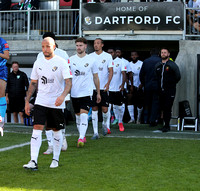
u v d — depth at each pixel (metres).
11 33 40.19
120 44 40.94
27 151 19.03
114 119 37.00
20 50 39.16
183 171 14.98
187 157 17.86
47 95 15.28
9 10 40.78
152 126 33.19
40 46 38.84
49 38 15.11
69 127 31.42
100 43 25.39
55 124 15.47
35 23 39.78
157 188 12.55
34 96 31.53
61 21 38.81
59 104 14.81
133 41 39.94
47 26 39.31
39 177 13.86
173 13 35.69
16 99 36.66
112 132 28.58
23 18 40.16
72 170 15.02
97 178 13.78
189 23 36.03
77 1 40.22
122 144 21.80
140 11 36.12
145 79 32.28
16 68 36.50
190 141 23.12
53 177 13.88
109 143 22.20
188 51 34.75
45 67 15.20
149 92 32.31
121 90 30.00
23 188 12.38
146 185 12.91
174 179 13.74
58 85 15.34
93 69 22.19
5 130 28.25
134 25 36.22
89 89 21.59
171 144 21.80
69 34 39.03
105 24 36.78
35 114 15.20
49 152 18.88
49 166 15.73
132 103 37.69
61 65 15.12
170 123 33.72
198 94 33.91
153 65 31.80
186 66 34.47
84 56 21.89
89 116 36.06
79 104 22.12
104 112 25.81
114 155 18.22
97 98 22.91
